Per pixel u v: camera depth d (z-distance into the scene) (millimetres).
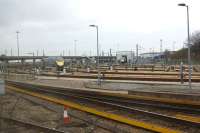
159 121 14820
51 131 12492
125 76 47594
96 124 14742
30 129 13492
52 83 46375
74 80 48312
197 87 28875
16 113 19141
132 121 14836
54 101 24266
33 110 20297
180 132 12266
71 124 14836
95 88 34781
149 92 23891
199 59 96562
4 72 78875
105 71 64062
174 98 21375
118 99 24016
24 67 119438
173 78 38969
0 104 23703
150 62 128375
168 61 110750
